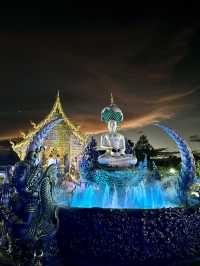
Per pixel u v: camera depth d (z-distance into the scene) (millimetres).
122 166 7027
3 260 6246
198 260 6000
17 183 6129
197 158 25094
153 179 6828
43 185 6160
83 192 6844
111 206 6520
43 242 6078
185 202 6426
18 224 6004
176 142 6770
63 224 6016
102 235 5641
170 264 5742
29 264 5957
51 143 29125
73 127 29891
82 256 5820
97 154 7191
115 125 8148
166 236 5648
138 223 5562
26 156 6359
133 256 5543
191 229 5914
